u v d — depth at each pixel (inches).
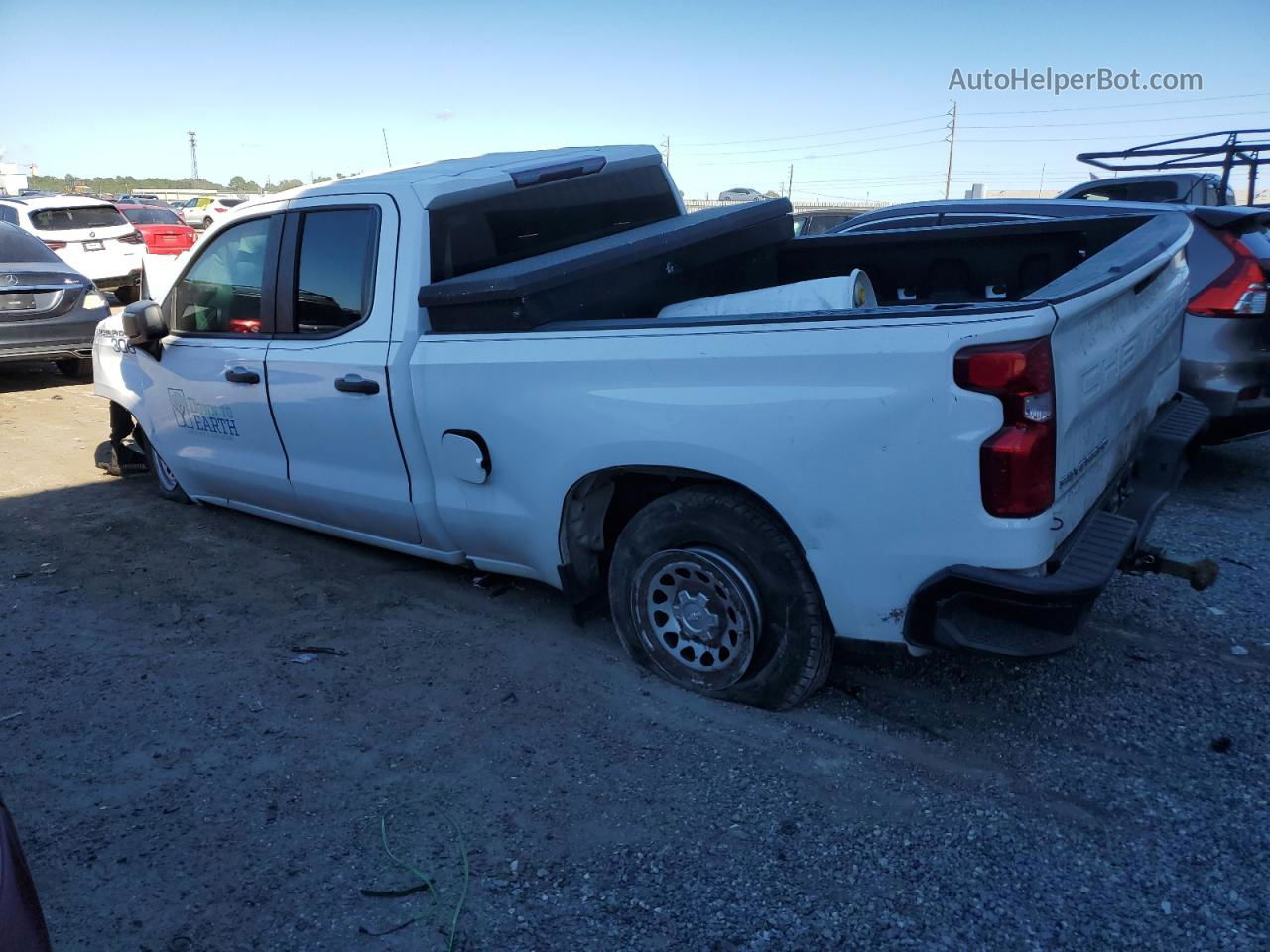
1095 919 97.3
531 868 107.5
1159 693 138.3
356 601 178.7
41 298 361.4
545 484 144.6
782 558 126.5
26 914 69.2
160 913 102.3
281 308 176.7
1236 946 93.4
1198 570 129.7
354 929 99.5
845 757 125.3
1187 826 110.1
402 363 155.4
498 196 165.3
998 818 112.7
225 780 125.0
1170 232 153.9
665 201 201.8
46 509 236.5
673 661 142.1
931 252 189.9
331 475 175.9
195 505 235.1
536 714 138.6
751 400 120.6
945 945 94.8
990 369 105.6
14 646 164.2
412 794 121.1
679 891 103.3
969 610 115.8
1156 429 152.2
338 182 168.7
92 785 124.6
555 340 138.4
